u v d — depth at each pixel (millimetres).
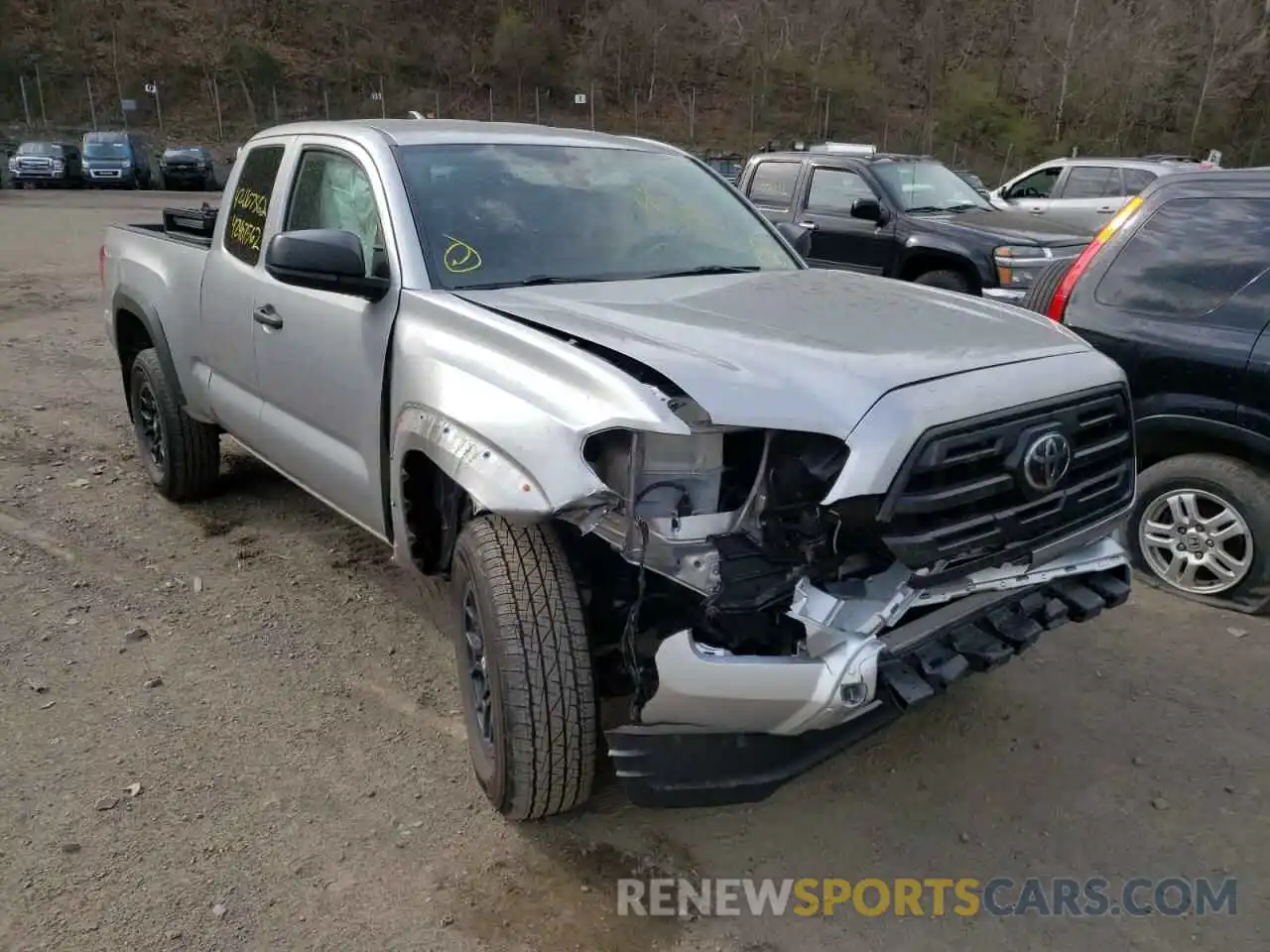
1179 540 4773
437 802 3234
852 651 2549
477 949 2666
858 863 3035
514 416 2779
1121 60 56281
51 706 3684
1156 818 3248
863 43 66812
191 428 5355
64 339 10023
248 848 3000
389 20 65125
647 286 3576
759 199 11852
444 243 3564
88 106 53719
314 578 4770
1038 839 3150
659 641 2709
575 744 2852
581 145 4289
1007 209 11250
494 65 63344
